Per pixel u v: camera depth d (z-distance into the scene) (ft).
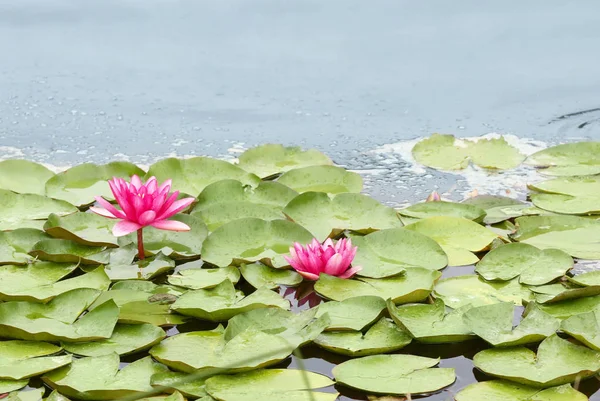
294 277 12.00
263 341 9.92
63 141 18.06
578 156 16.97
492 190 15.57
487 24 26.37
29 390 9.21
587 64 23.02
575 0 28.27
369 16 27.50
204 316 10.77
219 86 21.91
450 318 10.69
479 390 9.21
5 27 26.21
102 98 20.93
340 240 12.00
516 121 19.47
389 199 15.19
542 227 13.58
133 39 25.41
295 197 14.05
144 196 12.06
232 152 17.61
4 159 16.76
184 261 12.64
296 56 24.13
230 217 13.85
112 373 9.45
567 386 9.22
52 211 13.91
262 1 28.86
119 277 11.82
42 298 10.96
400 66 23.27
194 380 9.34
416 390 9.21
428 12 27.63
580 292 11.02
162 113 19.98
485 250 13.01
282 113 20.11
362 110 20.35
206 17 27.45
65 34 25.80
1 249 12.44
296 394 9.11
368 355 10.01
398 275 12.00
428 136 18.66
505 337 10.07
